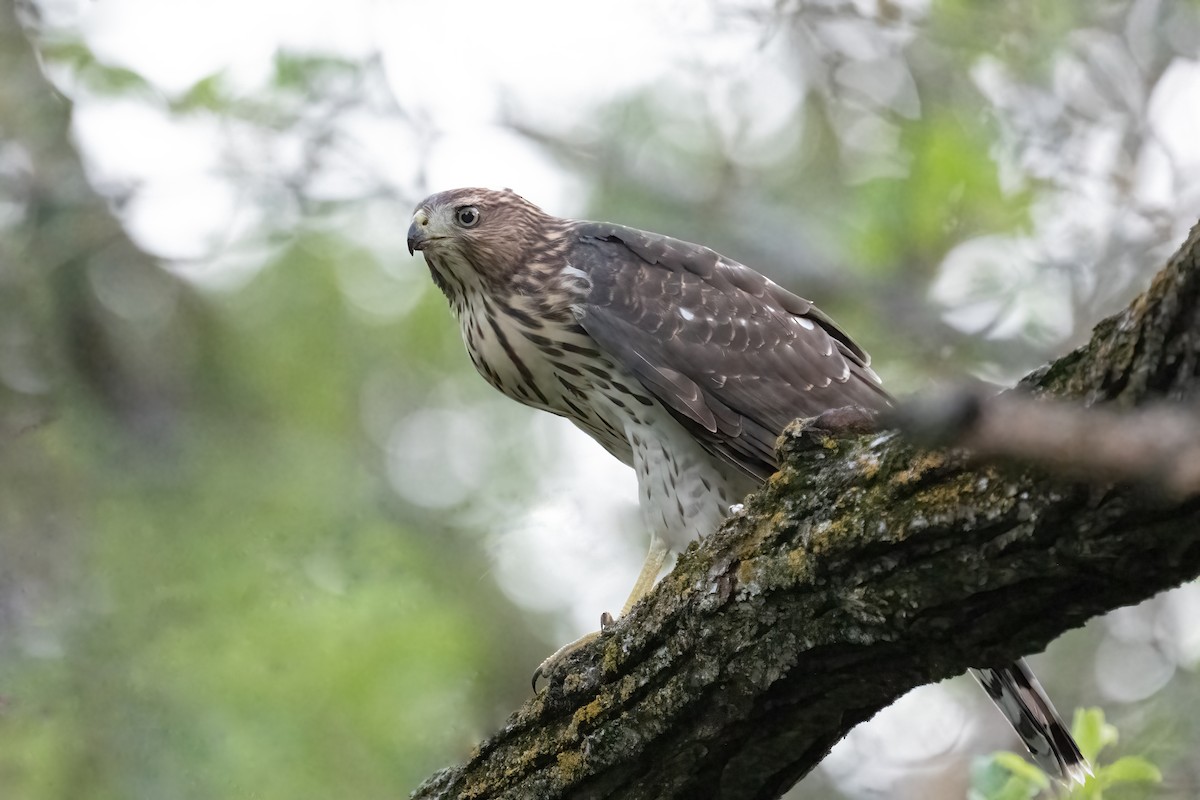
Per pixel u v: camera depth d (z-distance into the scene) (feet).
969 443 11.27
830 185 46.34
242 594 39.04
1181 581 14.62
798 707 18.45
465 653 39.73
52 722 36.32
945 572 15.92
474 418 45.75
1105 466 10.11
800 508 17.60
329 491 42.75
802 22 45.29
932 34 42.63
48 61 44.24
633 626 19.74
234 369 46.14
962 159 41.09
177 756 36.01
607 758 20.02
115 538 40.04
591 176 47.09
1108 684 39.55
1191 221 41.22
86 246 44.78
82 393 44.62
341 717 37.22
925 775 39.40
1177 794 33.01
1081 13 41.86
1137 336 13.80
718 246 45.03
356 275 46.93
